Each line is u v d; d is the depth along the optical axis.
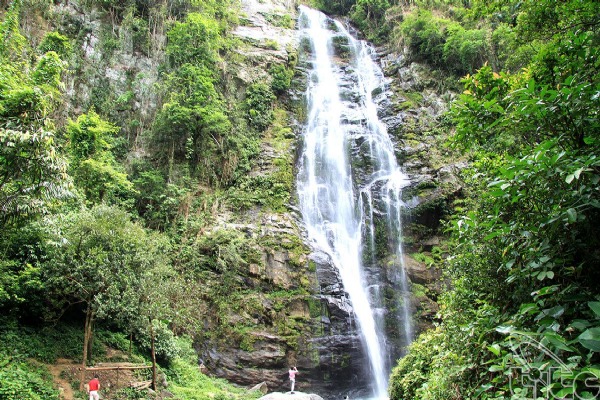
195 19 27.11
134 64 26.59
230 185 25.16
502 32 27.48
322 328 20.34
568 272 3.27
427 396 7.03
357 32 40.84
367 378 20.06
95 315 14.62
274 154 26.81
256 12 36.16
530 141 4.44
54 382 12.39
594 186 3.17
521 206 3.85
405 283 23.19
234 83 28.92
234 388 17.59
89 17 26.08
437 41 32.62
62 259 13.24
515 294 4.14
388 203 25.88
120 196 22.08
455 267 6.19
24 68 17.92
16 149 9.57
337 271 22.58
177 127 24.72
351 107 32.25
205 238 21.42
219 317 19.45
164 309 14.72
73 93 23.47
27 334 13.42
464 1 36.09
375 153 28.28
